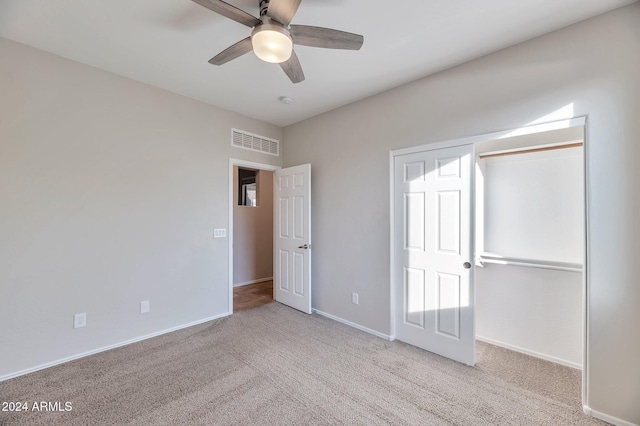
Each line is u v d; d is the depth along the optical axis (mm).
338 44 1804
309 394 2016
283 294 4023
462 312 2445
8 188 2145
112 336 2650
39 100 2273
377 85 2861
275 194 4168
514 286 2662
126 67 2555
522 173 2648
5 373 2137
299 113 3650
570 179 2414
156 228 2934
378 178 3023
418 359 2504
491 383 2148
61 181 2375
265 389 2068
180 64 2502
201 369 2322
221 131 3473
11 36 2107
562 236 2443
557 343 2445
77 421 1740
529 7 1785
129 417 1777
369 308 3082
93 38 2135
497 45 2191
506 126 2213
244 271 5238
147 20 1937
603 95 1823
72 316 2432
